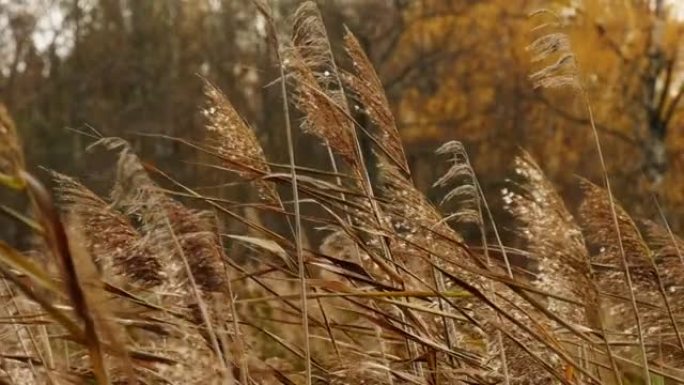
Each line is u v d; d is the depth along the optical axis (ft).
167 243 9.24
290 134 10.37
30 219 8.01
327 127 10.81
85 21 70.38
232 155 10.74
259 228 10.54
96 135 10.34
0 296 9.96
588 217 10.47
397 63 61.00
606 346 10.13
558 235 10.14
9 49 66.80
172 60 63.67
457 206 11.18
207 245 9.38
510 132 57.47
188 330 9.36
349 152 10.89
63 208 9.51
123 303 9.89
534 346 10.31
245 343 10.16
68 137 63.87
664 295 10.31
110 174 9.92
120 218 9.57
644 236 11.09
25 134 63.87
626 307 10.53
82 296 7.90
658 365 10.67
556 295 10.21
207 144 10.78
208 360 9.18
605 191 10.49
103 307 7.99
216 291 9.40
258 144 10.85
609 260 10.45
